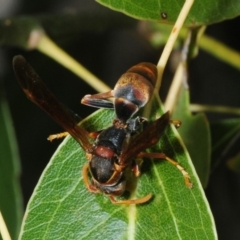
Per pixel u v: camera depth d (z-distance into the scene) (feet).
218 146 0.69
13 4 0.84
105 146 0.59
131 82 0.60
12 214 0.67
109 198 0.58
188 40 0.65
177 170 0.58
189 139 0.66
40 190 0.58
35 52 0.80
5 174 0.67
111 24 0.73
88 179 0.58
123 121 0.60
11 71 0.80
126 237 0.58
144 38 0.74
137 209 0.58
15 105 0.79
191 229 0.58
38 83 0.59
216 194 0.82
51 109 0.59
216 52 0.71
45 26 0.70
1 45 0.69
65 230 0.58
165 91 0.80
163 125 0.57
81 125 0.59
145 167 0.59
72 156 0.59
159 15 0.60
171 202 0.58
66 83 0.80
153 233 0.58
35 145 0.80
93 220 0.58
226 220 0.82
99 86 0.66
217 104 0.83
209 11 0.61
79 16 0.71
